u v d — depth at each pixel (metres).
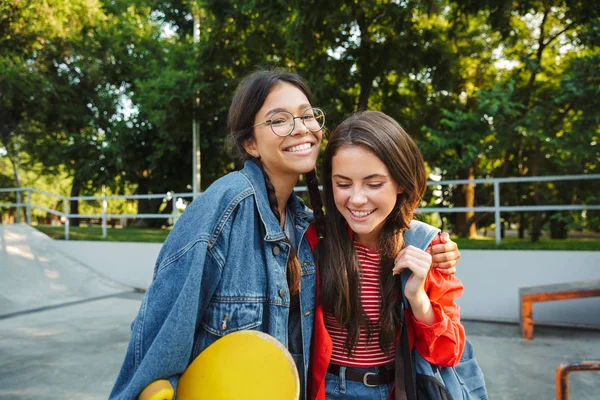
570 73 5.80
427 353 1.35
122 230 10.77
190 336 1.09
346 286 1.35
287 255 1.29
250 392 1.07
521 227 13.32
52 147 14.82
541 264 5.13
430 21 9.40
